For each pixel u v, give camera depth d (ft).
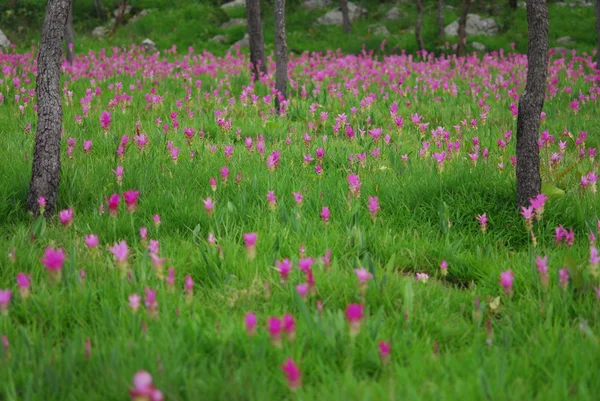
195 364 11.06
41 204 17.20
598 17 54.39
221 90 42.68
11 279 14.53
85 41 79.10
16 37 80.59
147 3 103.14
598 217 18.65
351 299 13.93
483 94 42.65
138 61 59.57
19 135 27.22
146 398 7.57
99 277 14.40
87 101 32.09
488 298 14.34
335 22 98.84
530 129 18.60
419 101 40.81
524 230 18.30
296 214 17.63
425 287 14.78
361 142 27.86
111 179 21.29
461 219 19.17
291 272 14.55
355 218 17.99
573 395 9.90
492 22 93.61
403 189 20.85
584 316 13.01
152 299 11.66
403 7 105.29
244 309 13.20
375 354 11.15
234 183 20.90
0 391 10.16
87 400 9.96
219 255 15.28
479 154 24.84
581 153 24.45
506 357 11.20
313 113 32.22
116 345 10.98
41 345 11.37
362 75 49.26
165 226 18.17
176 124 28.12
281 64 37.60
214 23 96.22
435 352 11.80
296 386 9.13
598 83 45.37
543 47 18.30
